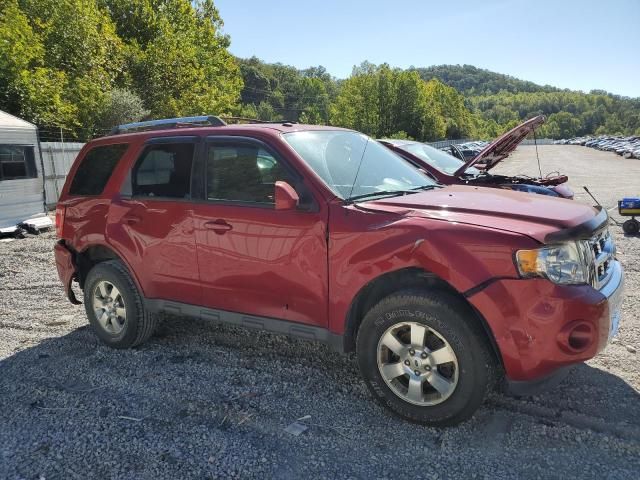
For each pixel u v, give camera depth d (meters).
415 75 72.25
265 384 3.92
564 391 3.61
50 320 5.63
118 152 4.75
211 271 4.02
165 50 27.08
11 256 9.02
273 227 3.65
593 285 3.03
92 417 3.52
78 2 22.77
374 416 3.41
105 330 4.76
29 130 11.83
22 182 11.65
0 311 6.00
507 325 2.89
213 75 34.25
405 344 3.23
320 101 134.62
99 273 4.66
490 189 4.11
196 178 4.13
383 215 3.32
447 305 3.02
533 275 2.86
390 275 3.30
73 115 20.75
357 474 2.83
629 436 3.06
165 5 32.16
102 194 4.73
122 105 21.67
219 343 4.77
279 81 156.75
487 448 3.01
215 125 4.37
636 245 8.41
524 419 3.28
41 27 22.88
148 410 3.59
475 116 155.25
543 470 2.79
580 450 2.95
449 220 3.13
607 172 28.75
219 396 3.76
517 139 7.61
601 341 2.93
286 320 3.73
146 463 2.99
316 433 3.23
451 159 8.75
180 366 4.29
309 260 3.51
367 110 71.75
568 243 2.95
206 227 3.98
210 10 37.06
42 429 3.39
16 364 4.48
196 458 3.02
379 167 4.22
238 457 3.01
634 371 3.87
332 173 3.77
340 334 3.47
